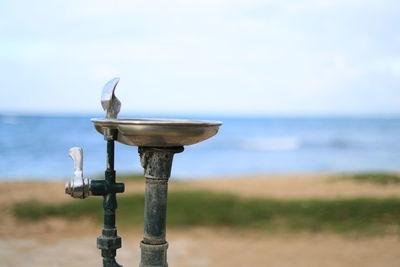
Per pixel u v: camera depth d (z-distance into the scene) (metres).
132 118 2.69
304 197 11.34
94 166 31.25
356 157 39.31
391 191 13.00
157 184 2.49
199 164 34.44
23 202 10.23
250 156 40.00
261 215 9.39
